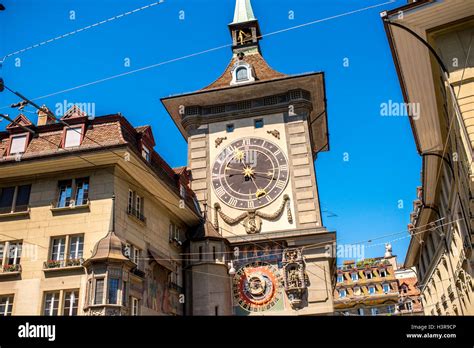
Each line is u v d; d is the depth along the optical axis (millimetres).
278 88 38875
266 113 38719
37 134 26844
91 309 21781
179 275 31641
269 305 32062
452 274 35500
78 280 23078
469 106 19141
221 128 39125
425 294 52375
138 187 27656
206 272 31625
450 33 21016
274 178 36219
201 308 30766
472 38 20531
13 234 24953
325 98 40406
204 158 38188
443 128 27453
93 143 26078
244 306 32281
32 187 26078
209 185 37031
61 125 27438
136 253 26344
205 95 39375
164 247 29812
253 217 35219
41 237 24578
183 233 33875
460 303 33812
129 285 23969
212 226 34125
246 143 37938
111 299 22266
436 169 33125
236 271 33375
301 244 33125
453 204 30516
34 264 23953
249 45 45344
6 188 26547
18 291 23500
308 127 38781
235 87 38750
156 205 29719
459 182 24906
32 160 25531
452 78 20000
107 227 24047
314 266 32375
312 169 35938
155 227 29016
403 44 22172
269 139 37688
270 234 33812
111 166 25516
